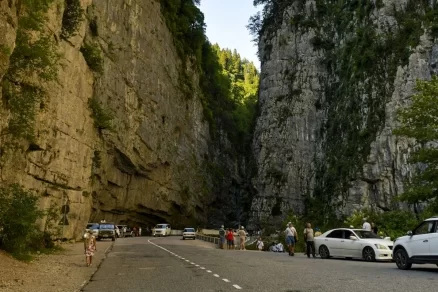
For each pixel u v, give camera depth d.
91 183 41.06
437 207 25.97
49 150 28.09
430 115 26.39
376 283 12.17
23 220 18.92
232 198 94.94
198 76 88.44
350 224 39.88
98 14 46.53
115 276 14.54
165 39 71.12
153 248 31.78
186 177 76.94
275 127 88.44
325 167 75.56
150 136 62.38
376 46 68.31
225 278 13.66
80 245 31.33
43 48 22.42
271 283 12.35
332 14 89.50
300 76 88.94
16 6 15.25
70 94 31.59
